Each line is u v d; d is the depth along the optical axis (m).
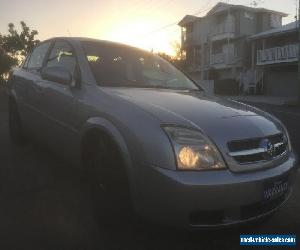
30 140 5.89
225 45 40.62
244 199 2.94
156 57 5.00
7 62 23.98
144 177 2.97
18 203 4.01
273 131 3.41
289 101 22.34
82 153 3.80
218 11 40.50
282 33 32.53
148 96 3.67
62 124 4.19
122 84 4.11
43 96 4.67
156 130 3.00
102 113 3.48
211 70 41.34
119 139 3.18
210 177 2.87
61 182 4.63
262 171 3.11
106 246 3.25
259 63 33.69
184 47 45.69
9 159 5.45
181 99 3.72
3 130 7.52
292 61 30.39
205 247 3.33
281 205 3.36
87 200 4.12
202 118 3.21
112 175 3.29
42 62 5.24
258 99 26.62
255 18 40.59
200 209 2.85
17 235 3.36
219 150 2.98
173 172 2.86
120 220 3.36
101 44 4.64
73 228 3.52
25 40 28.77
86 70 4.12
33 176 4.80
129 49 4.80
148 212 2.99
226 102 3.97
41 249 3.15
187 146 2.93
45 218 3.70
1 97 13.80
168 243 3.34
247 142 3.11
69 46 4.67
